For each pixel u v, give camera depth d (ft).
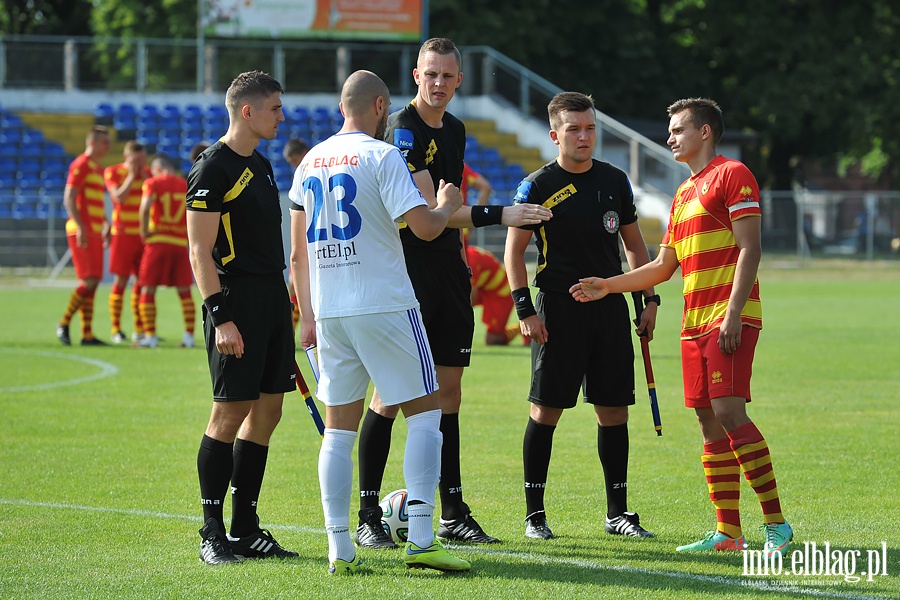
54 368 149.28
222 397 65.10
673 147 69.10
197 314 234.79
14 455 94.99
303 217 65.21
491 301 180.86
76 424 109.60
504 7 457.27
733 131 497.46
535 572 61.57
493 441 102.12
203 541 64.59
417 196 61.05
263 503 79.10
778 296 277.85
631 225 76.18
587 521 74.59
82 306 175.11
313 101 390.42
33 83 381.19
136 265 179.01
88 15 561.02
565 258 72.74
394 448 99.35
